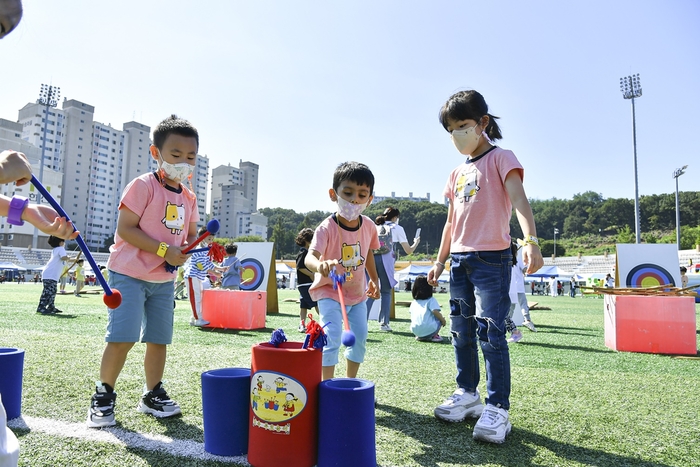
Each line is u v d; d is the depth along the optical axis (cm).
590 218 9375
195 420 206
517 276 635
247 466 161
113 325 203
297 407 160
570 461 171
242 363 328
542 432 203
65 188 6831
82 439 179
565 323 754
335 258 250
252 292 557
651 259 769
